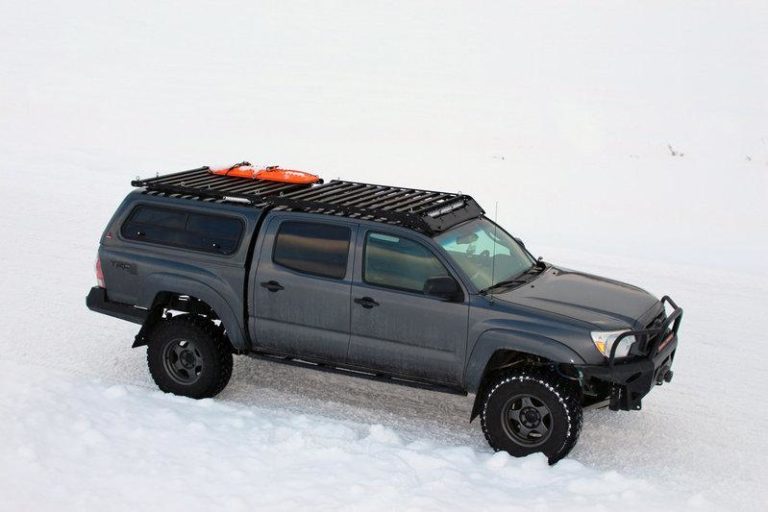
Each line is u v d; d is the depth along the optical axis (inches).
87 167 710.5
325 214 293.6
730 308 426.0
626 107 1119.6
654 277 472.1
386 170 767.1
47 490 241.3
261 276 296.0
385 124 1037.8
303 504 236.4
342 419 302.2
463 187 702.5
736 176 758.5
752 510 247.9
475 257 289.1
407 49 1496.1
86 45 1487.5
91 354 353.1
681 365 358.3
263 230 299.0
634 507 238.4
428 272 279.0
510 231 569.9
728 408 319.0
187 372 311.9
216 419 290.0
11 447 262.2
